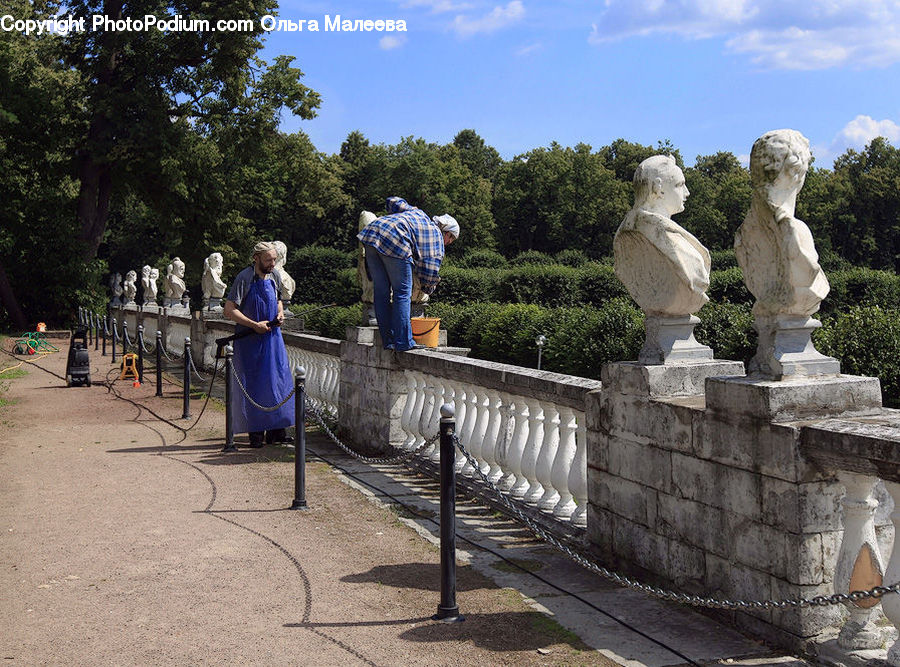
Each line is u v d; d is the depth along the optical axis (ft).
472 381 25.35
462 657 14.34
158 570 19.02
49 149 130.93
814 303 14.39
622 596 17.12
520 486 23.68
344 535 21.80
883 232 248.93
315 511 24.18
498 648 14.67
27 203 129.18
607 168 319.88
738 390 14.71
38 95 128.47
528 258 214.07
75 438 36.40
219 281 66.95
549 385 21.08
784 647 14.06
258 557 19.98
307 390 41.83
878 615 13.41
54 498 25.53
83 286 130.52
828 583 13.76
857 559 13.21
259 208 236.63
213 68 128.77
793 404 14.11
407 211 32.19
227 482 27.78
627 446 17.97
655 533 17.16
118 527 22.45
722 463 15.21
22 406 47.39
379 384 32.35
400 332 30.99
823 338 45.91
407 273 30.99
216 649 14.76
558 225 280.92
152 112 126.52
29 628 15.70
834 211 248.32
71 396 51.88
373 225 31.09
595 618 15.94
